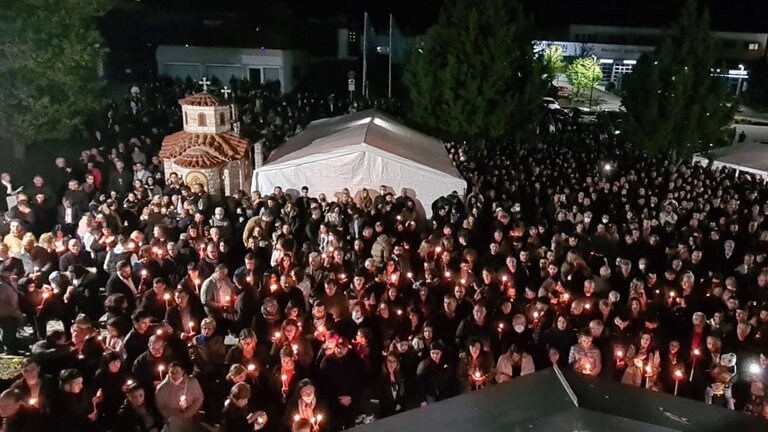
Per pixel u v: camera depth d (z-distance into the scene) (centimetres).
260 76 4944
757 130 4422
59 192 1602
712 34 2311
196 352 804
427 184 1596
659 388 802
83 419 671
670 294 995
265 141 2298
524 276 1066
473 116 2405
